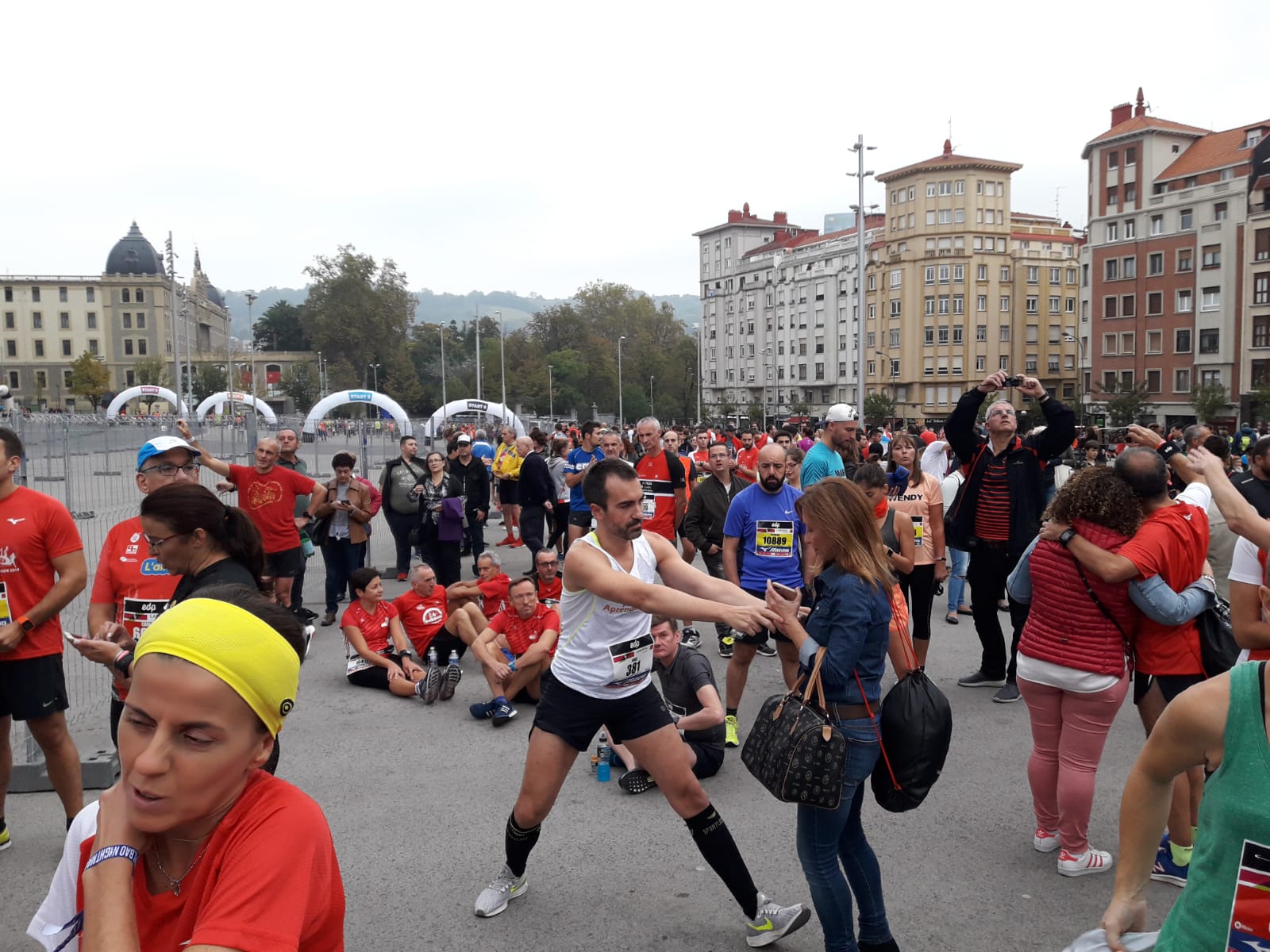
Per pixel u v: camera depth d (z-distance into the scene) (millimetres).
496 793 5062
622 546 3439
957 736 5895
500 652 6566
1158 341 61000
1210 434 7910
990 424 6578
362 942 3570
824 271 92312
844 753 3002
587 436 11953
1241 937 1742
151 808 1371
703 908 3836
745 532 6270
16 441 4043
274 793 1498
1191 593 3961
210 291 139875
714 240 111688
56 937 1542
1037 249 81125
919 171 79500
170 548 3176
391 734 6062
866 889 3295
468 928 3670
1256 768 1748
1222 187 56750
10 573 3988
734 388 109125
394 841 4461
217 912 1341
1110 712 3975
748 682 7234
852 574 3164
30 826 4578
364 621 7203
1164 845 4059
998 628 6867
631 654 3486
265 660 1439
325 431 33188
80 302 105625
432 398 111875
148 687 1384
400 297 99062
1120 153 63125
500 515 18641
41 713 4078
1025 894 3920
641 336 123938
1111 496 3896
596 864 4223
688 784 3506
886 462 15953
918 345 81188
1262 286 54000
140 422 17078
